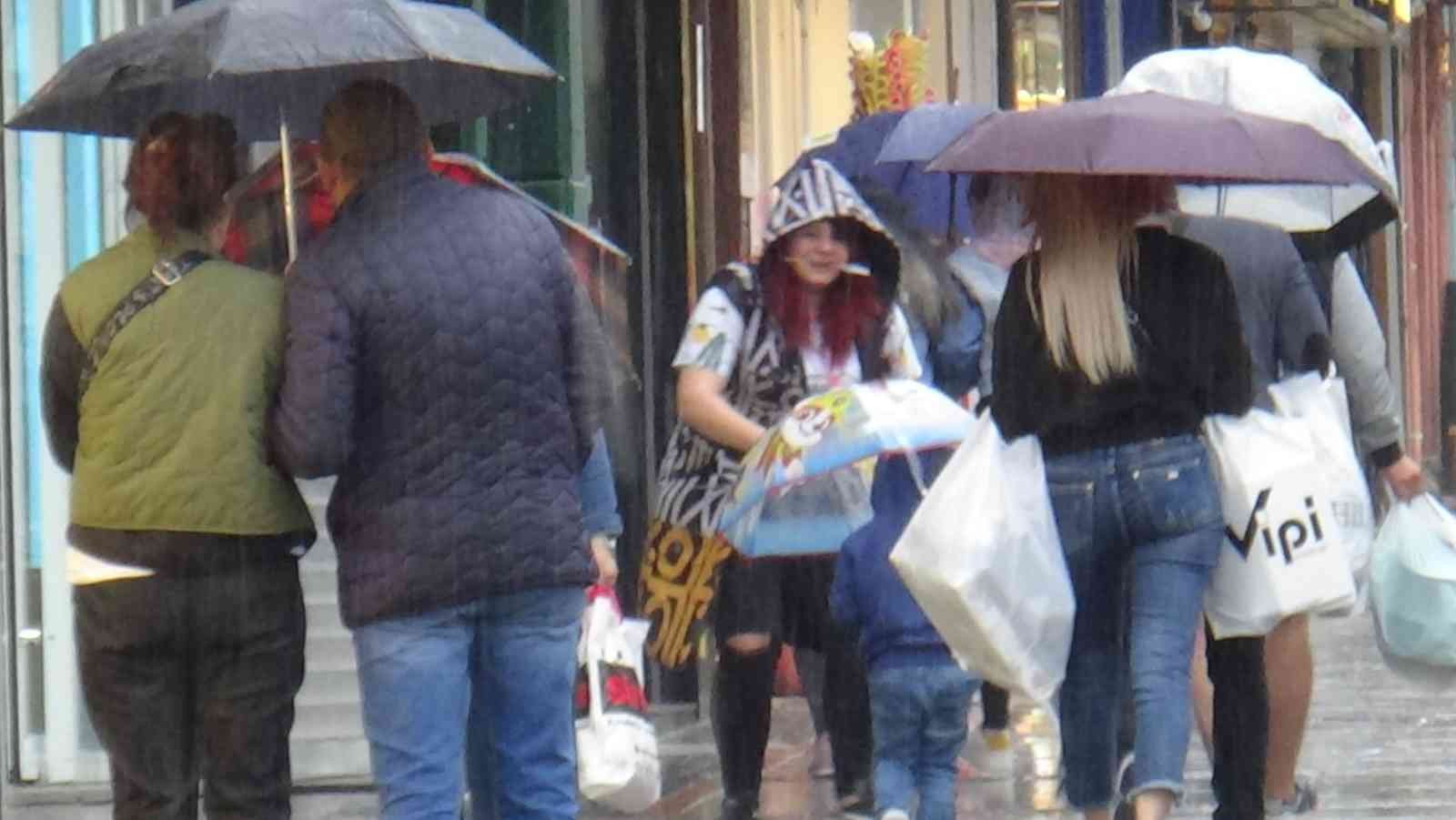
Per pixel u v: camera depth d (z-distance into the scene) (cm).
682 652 1831
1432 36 8169
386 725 1390
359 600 1388
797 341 1788
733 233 3366
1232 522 1590
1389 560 1872
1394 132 7256
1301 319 1764
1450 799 2070
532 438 1398
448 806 1394
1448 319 7369
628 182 2878
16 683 2158
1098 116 1574
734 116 3353
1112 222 1557
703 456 1820
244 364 1405
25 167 2161
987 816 1989
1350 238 1927
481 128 2536
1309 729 2559
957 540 1518
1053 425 1555
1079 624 1600
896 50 3494
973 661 1544
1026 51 5334
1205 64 1802
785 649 2919
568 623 1420
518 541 1390
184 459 1400
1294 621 1838
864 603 1622
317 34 1441
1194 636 1573
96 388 1405
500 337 1384
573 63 2588
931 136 2252
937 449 1634
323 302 1370
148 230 1418
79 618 1427
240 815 1438
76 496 1420
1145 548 1569
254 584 1417
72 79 1480
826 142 2480
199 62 1441
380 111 1392
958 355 2030
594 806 2062
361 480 1387
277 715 1434
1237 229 1770
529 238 1404
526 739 1425
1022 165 1560
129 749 1427
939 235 2238
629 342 2847
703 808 2084
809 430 1620
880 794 1623
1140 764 1555
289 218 1766
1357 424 1909
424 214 1385
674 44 2911
